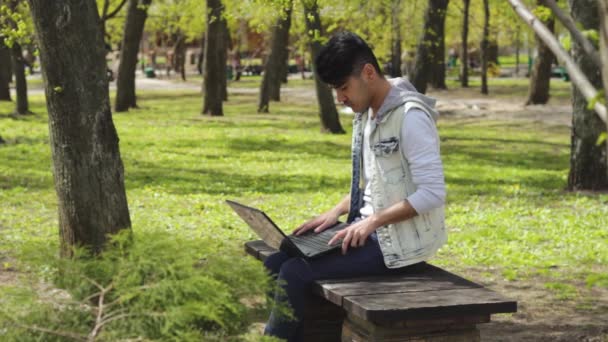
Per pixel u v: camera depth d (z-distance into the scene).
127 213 6.26
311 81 58.25
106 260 3.13
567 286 7.27
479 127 27.48
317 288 4.14
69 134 6.05
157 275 2.99
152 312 2.83
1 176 14.62
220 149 20.38
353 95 4.28
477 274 7.90
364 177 4.55
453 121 29.73
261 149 20.62
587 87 2.05
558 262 8.45
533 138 24.11
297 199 12.95
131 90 32.88
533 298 6.95
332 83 4.29
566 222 10.76
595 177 13.50
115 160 6.20
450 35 54.12
